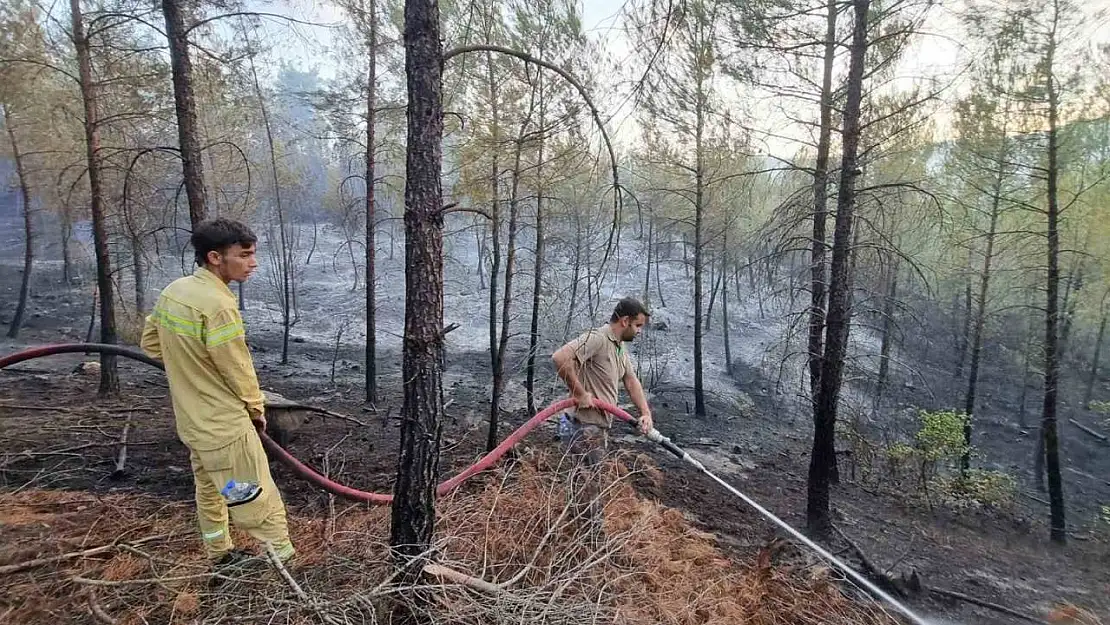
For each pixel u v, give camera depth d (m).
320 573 2.79
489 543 3.15
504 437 7.83
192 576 2.47
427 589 2.49
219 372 2.71
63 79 9.67
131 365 11.55
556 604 2.62
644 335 13.54
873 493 8.27
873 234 6.66
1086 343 15.48
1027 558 6.68
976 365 11.25
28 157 14.41
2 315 16.12
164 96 8.12
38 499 3.84
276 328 17.19
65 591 2.67
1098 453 12.81
